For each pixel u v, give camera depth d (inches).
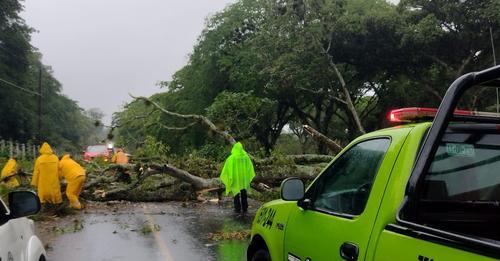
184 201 626.2
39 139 2297.0
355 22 1005.2
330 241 134.4
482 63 1010.1
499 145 130.9
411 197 109.7
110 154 1142.3
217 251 339.9
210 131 770.2
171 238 386.9
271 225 179.9
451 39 957.2
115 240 379.9
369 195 124.7
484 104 887.7
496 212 128.0
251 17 1354.6
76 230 423.2
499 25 886.4
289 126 1815.9
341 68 1122.0
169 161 701.3
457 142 127.9
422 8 987.9
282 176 599.8
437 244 96.0
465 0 905.5
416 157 115.5
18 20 2269.9
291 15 1011.9
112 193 607.2
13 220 165.3
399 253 105.5
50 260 315.0
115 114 1165.7
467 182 127.4
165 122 1464.1
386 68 1115.9
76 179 531.5
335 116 1637.6
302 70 1069.1
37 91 2765.7
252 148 1228.5
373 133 142.9
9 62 2250.2
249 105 1123.9
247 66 1266.0
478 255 86.9
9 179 626.2
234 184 520.7
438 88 1114.1
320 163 669.9
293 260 157.3
